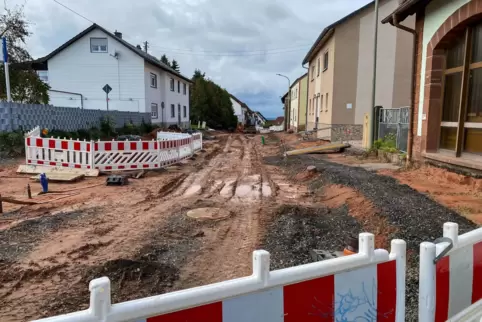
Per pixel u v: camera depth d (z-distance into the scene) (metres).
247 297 1.50
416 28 9.81
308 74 31.31
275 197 8.80
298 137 29.36
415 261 4.30
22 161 13.14
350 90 20.42
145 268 4.44
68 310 3.57
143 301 1.31
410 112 10.16
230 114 62.19
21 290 3.96
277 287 1.57
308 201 8.41
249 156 18.39
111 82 27.33
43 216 6.74
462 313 2.17
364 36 19.97
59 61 27.23
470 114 7.98
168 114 34.00
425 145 9.28
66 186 9.70
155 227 6.17
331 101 20.75
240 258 4.89
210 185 10.38
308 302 1.66
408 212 5.82
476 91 7.79
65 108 18.34
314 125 27.95
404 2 9.62
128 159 11.89
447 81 8.86
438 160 8.65
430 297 1.98
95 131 20.36
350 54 20.19
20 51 21.25
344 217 6.57
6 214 6.89
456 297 2.13
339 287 1.75
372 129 14.90
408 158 10.24
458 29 8.09
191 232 5.94
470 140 8.00
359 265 1.81
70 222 6.39
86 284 4.09
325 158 14.73
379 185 8.02
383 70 20.06
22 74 20.31
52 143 11.58
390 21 10.40
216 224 6.40
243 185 10.45
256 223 6.44
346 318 1.78
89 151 11.30
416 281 3.86
